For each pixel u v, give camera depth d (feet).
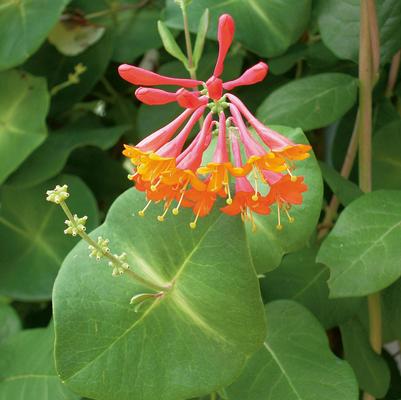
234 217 0.73
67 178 1.20
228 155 0.72
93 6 1.25
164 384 0.76
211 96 0.67
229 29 0.68
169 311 0.77
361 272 0.85
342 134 1.18
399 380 1.21
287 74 1.22
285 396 0.86
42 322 1.28
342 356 1.24
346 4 1.03
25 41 1.12
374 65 1.03
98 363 0.75
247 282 0.73
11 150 1.18
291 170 0.74
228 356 0.77
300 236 0.82
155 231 0.76
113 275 0.75
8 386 0.98
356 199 0.88
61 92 1.30
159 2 1.25
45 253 1.20
